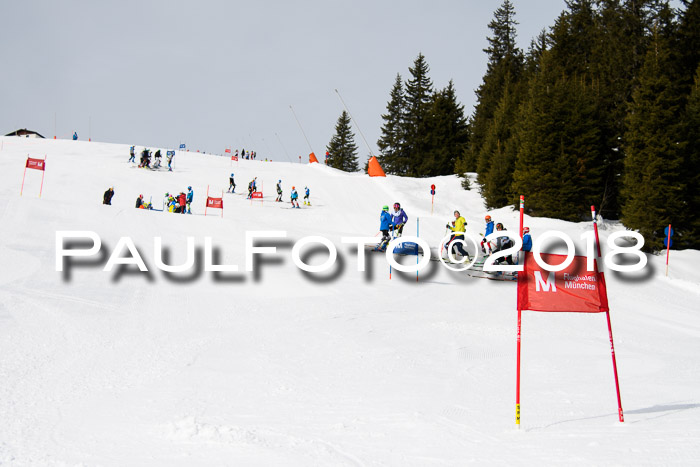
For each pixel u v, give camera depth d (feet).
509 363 35.19
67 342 35.76
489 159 184.96
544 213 143.33
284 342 38.68
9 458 18.49
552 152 146.92
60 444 19.93
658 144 123.95
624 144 154.10
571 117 146.00
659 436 20.42
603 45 208.44
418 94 340.80
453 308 54.95
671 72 167.32
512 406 25.54
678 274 96.63
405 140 342.64
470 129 288.10
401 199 150.51
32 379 28.14
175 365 32.12
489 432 21.44
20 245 67.10
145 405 24.91
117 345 35.91
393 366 33.22
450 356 36.50
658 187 121.29
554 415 24.03
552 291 24.12
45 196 122.93
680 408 25.21
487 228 80.79
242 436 20.67
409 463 17.98
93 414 23.52
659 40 133.49
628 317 59.21
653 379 31.68
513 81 287.48
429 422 22.71
